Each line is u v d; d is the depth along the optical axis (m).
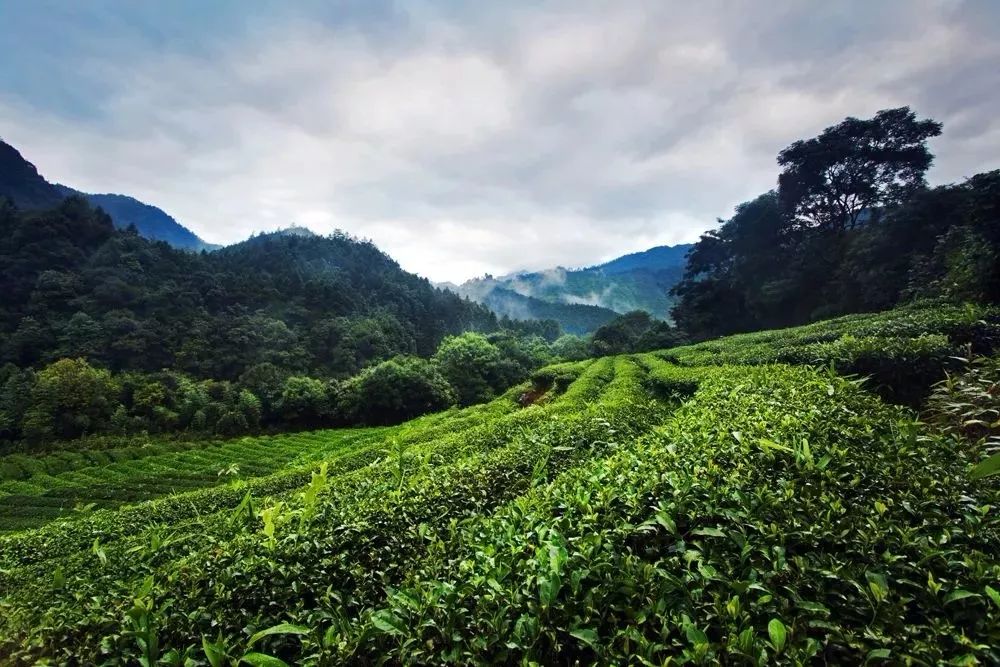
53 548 12.12
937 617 2.58
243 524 8.32
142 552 7.62
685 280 59.94
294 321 85.00
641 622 2.77
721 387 9.71
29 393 46.78
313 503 5.97
